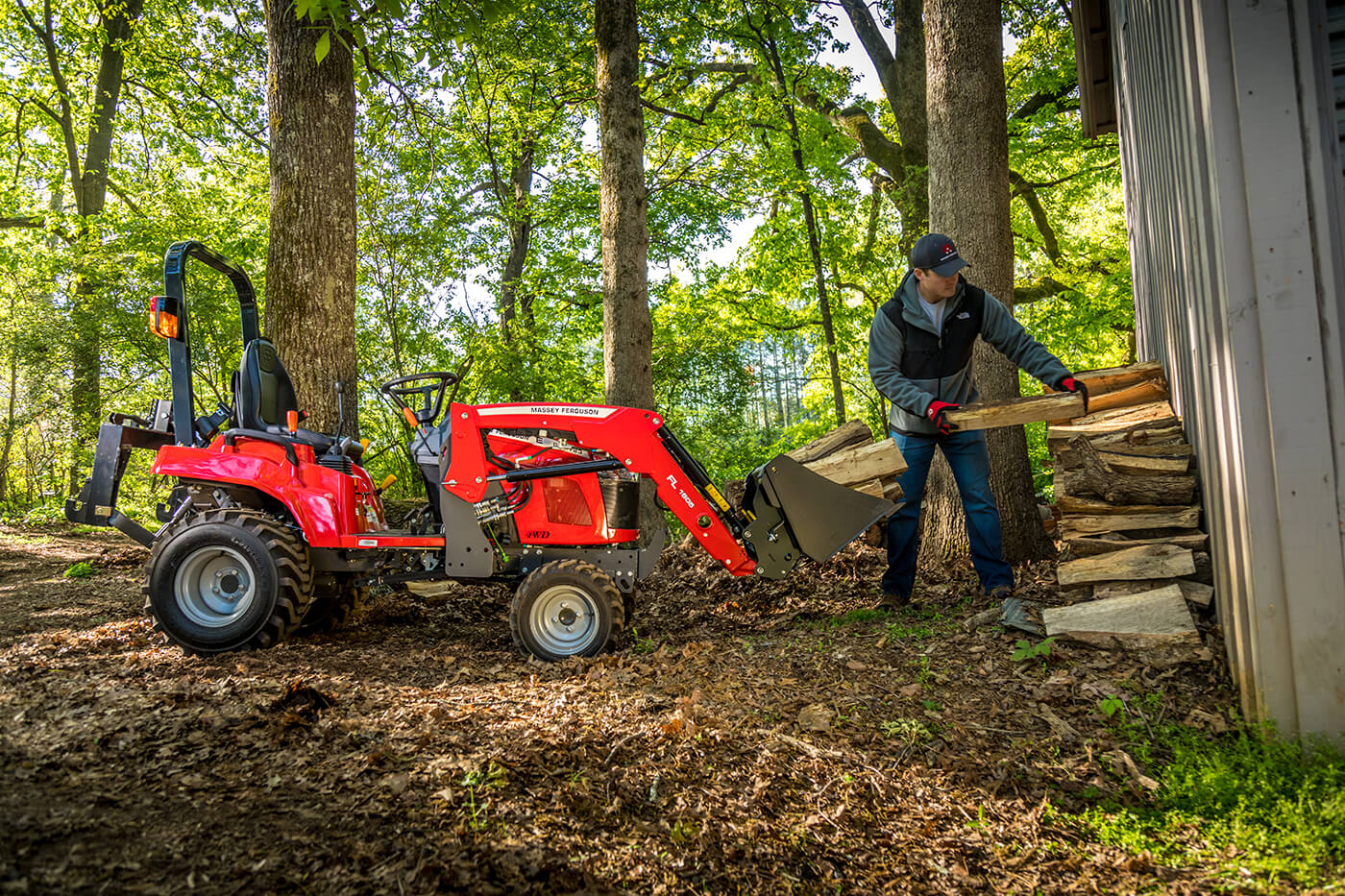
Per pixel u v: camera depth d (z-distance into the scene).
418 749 2.47
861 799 2.46
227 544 3.62
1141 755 2.68
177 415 3.96
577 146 14.02
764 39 11.22
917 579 4.98
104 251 11.33
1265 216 2.61
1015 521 5.12
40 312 11.08
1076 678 3.18
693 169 13.89
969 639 3.72
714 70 12.23
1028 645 3.39
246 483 3.83
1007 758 2.70
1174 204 3.53
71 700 2.73
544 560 3.92
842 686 3.24
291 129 5.89
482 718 2.77
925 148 9.69
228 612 3.68
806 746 2.70
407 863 1.92
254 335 4.63
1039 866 2.21
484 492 3.85
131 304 11.30
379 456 12.24
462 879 1.89
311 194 5.88
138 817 1.98
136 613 4.44
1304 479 2.57
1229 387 2.75
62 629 4.08
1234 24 2.63
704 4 11.59
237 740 2.44
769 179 12.23
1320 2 2.65
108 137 13.41
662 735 2.69
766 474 3.95
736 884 2.07
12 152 15.05
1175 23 3.20
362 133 10.28
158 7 12.74
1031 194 12.76
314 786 2.22
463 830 2.08
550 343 14.59
